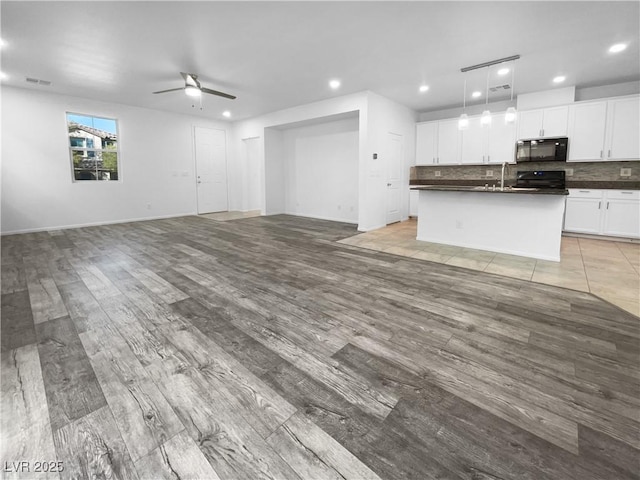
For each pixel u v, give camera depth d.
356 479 1.15
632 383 1.66
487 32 3.45
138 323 2.33
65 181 6.16
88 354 1.93
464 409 1.48
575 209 5.26
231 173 9.04
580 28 3.35
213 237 5.44
